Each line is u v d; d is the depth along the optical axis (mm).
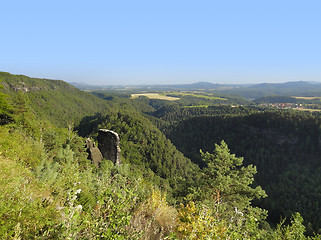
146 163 81688
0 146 7051
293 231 5855
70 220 1945
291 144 105562
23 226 2201
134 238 2189
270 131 114000
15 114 24266
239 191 11773
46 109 157375
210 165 13148
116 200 2643
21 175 4332
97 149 26016
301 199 75125
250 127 123812
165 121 199375
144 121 104250
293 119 108000
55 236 2016
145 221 3037
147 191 4359
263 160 108062
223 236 2924
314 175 88938
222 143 14117
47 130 22344
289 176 93750
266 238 5613
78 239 1976
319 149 96000
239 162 13180
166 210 3746
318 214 64125
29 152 8430
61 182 4461
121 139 86438
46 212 2631
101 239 1988
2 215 2289
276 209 69250
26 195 3055
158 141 93250
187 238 2781
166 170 80938
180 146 141500
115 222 2170
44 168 6215
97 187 4719
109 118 99812
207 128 143000
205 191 11547
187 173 87562
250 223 3865
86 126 106312
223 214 4184
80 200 3551
